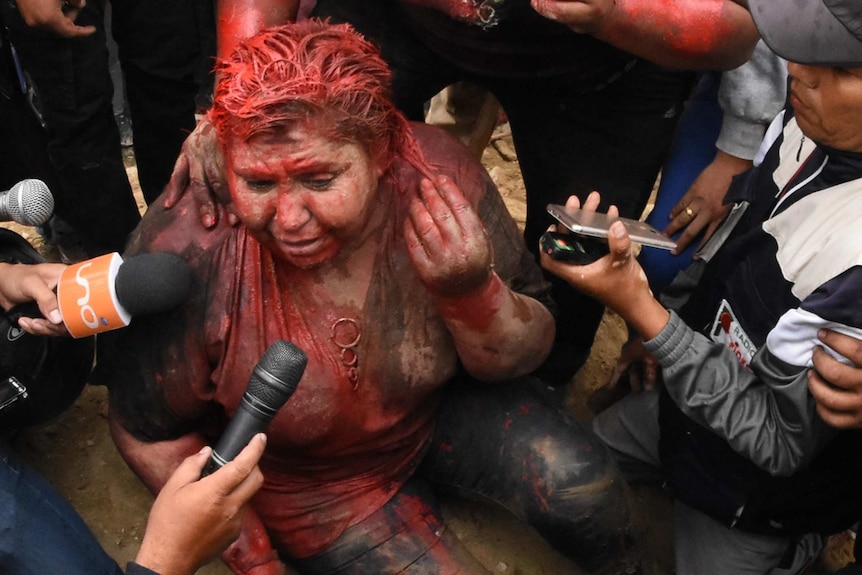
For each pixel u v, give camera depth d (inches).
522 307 63.9
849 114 54.8
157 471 68.7
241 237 62.6
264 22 73.1
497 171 139.9
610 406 97.4
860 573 74.4
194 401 65.4
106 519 86.5
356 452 70.2
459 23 76.7
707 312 74.5
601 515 72.7
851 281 55.9
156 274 58.7
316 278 62.9
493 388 76.0
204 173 62.5
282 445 67.3
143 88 103.1
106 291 58.9
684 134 97.2
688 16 67.1
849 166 59.0
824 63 52.9
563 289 93.9
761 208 70.0
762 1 55.3
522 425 74.2
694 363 65.0
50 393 73.6
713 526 80.6
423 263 56.6
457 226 55.7
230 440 53.7
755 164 74.0
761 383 67.4
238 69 51.9
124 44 99.4
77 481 89.1
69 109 94.0
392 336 64.6
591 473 72.6
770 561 80.0
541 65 79.3
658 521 92.8
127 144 137.2
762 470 72.3
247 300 62.7
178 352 63.2
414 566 72.1
